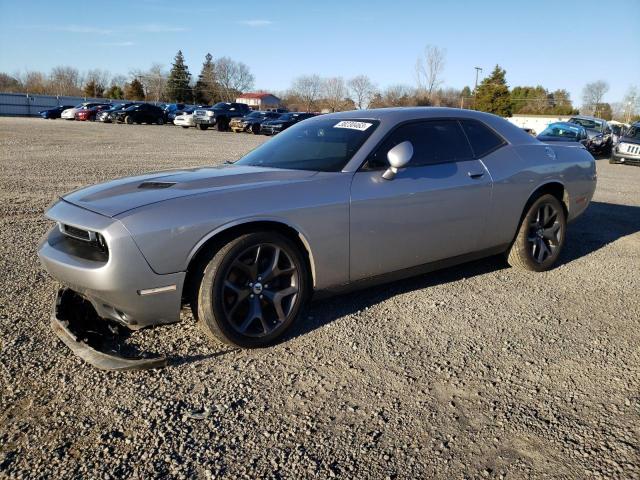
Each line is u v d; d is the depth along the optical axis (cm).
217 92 8338
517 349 312
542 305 383
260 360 290
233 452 215
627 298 405
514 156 424
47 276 410
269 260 302
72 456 209
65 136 2036
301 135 395
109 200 288
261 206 291
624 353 311
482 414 245
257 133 2950
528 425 238
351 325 338
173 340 311
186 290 293
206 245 284
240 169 350
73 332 291
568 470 209
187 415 238
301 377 273
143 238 262
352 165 335
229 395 255
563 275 457
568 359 301
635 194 976
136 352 294
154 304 274
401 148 326
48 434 222
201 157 1337
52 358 285
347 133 367
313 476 203
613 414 248
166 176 334
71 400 247
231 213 282
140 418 235
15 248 481
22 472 200
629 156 1619
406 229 349
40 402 245
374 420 238
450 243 381
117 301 269
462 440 226
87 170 1019
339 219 317
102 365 263
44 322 328
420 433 230
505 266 477
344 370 281
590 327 347
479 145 410
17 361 280
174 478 200
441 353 303
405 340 318
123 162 1177
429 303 379
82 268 269
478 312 365
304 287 314
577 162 477
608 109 7731
